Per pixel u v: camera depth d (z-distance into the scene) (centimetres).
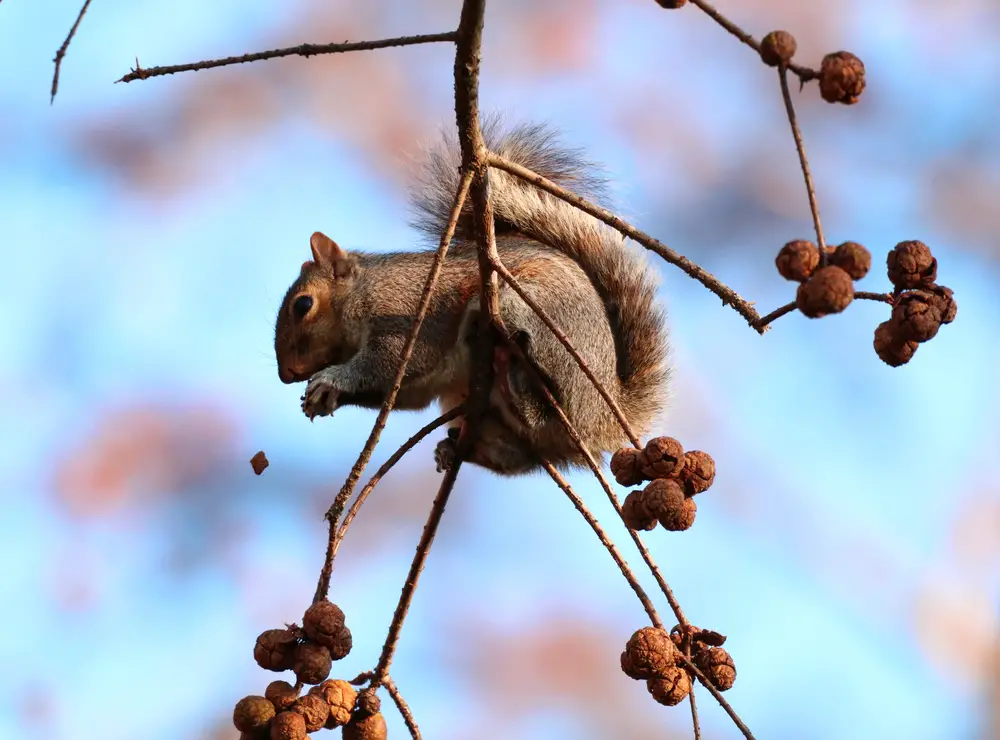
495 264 868
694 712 856
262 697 853
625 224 861
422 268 923
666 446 857
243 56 859
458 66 859
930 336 853
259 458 870
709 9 850
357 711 858
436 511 868
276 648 855
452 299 918
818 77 849
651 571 860
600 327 916
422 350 918
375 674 860
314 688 855
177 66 859
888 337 854
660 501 855
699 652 859
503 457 913
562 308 913
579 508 862
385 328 920
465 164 862
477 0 858
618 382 920
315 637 855
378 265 927
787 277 851
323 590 858
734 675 857
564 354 912
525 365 871
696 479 858
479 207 867
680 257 861
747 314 858
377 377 918
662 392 921
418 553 866
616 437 919
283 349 949
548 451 915
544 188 862
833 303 848
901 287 855
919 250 855
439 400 923
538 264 916
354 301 926
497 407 909
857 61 848
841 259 850
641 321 921
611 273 921
